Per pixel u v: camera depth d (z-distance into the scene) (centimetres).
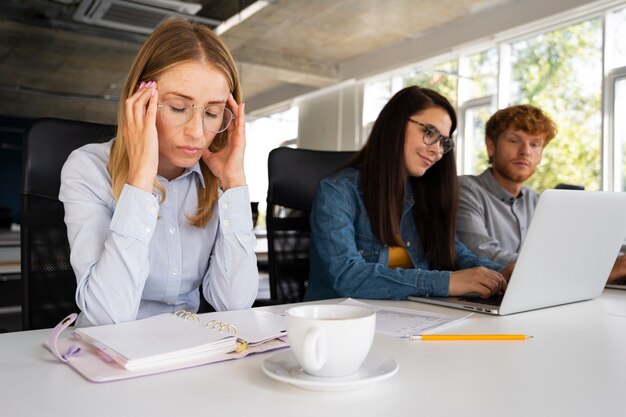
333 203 163
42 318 134
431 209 177
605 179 497
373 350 78
